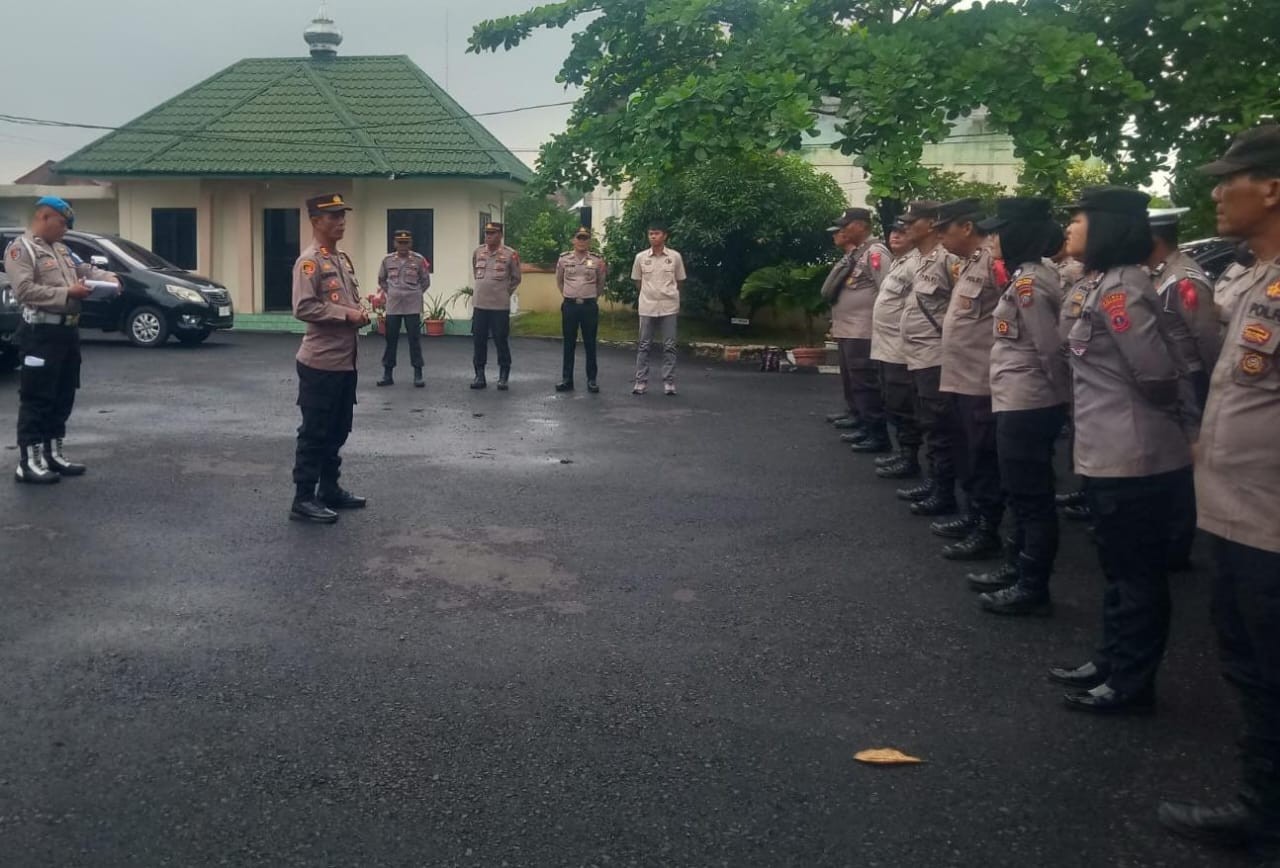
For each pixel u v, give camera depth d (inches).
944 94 311.9
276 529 279.9
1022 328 216.1
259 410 473.4
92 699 176.4
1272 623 132.6
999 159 915.4
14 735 163.5
